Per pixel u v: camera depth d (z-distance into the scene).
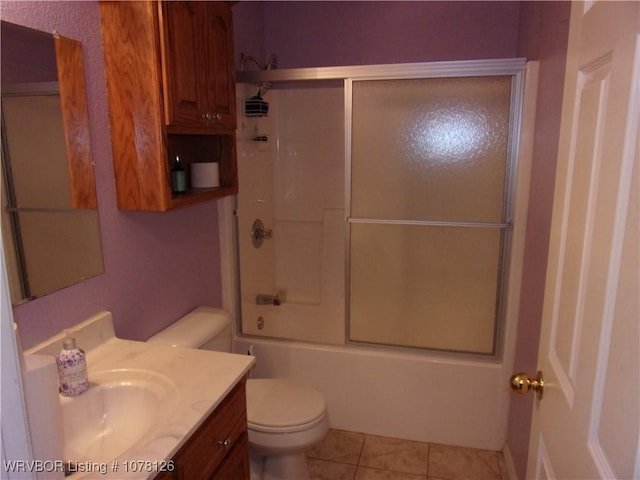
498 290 2.33
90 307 1.51
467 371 2.28
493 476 2.14
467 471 2.18
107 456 1.17
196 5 1.66
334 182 3.03
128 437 1.23
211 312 2.07
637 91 0.59
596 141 0.75
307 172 3.06
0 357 0.56
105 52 1.49
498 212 2.29
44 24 1.29
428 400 2.35
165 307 1.95
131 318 1.73
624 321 0.60
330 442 2.40
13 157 1.20
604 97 0.72
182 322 1.94
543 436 1.01
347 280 2.51
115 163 1.56
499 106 2.19
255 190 2.78
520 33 2.58
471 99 2.22
